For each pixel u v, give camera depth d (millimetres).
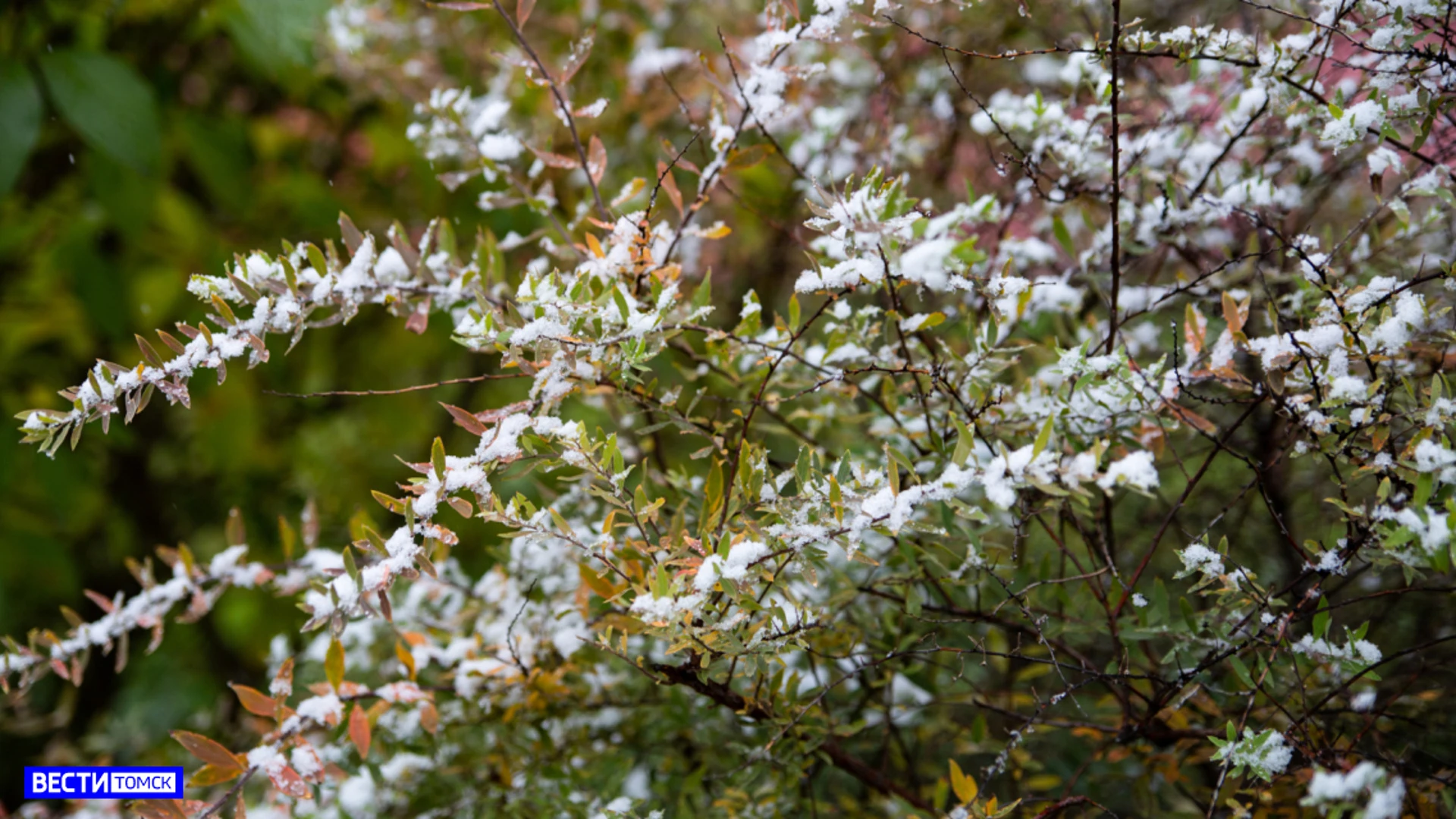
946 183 1347
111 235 1558
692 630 1025
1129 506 1294
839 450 1238
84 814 1278
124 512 1667
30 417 1027
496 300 1150
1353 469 1067
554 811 1162
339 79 1585
